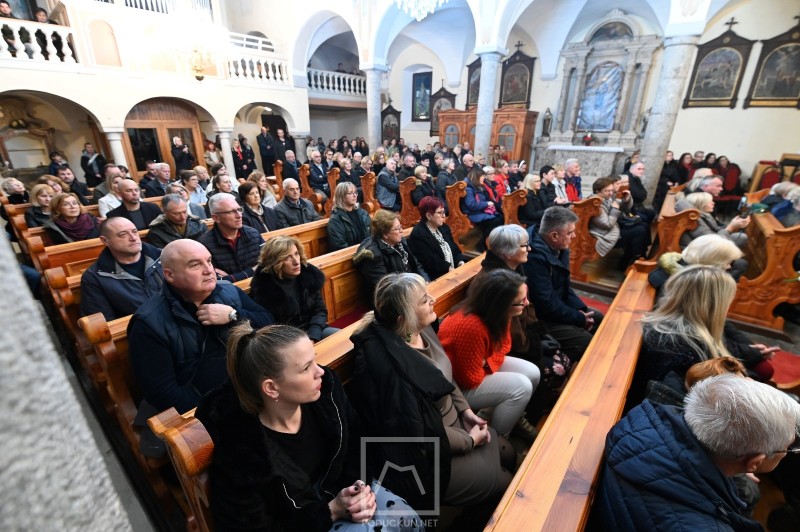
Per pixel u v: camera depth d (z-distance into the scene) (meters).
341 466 1.41
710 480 1.09
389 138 13.81
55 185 4.25
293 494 1.22
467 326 1.88
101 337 1.66
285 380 1.18
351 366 1.71
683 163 7.67
